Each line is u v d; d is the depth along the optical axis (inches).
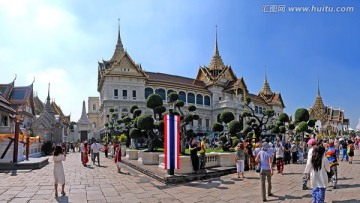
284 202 361.1
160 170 632.4
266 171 377.7
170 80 3120.1
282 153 645.3
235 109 3068.4
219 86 3307.1
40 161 797.2
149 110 2677.2
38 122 1891.0
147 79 2778.1
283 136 1482.5
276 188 454.0
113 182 537.3
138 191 448.5
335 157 447.2
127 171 721.6
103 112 2657.5
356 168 709.9
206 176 564.7
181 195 417.1
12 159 775.7
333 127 3612.2
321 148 299.9
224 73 3430.1
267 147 388.8
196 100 3127.5
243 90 3373.5
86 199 393.7
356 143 1667.1
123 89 2652.6
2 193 429.1
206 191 442.6
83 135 2854.3
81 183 526.3
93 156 910.4
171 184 507.8
